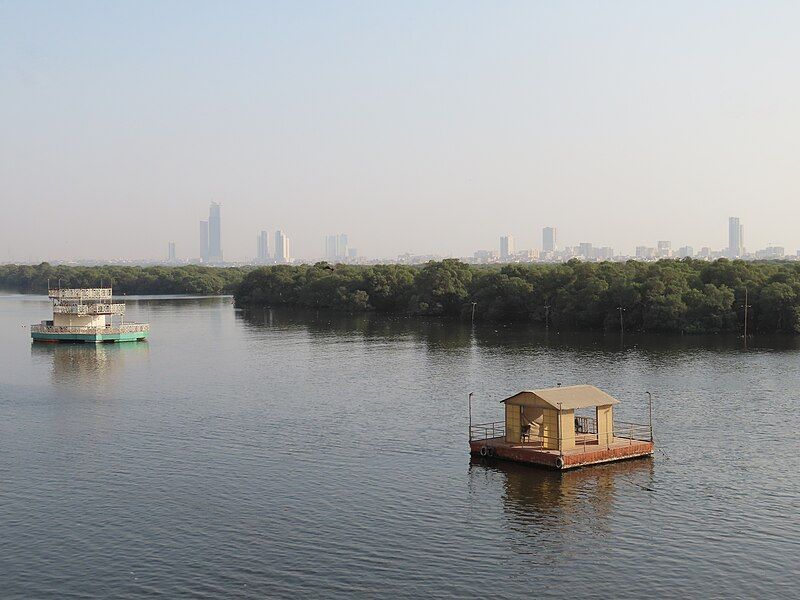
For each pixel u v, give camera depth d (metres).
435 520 71.38
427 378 147.75
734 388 134.25
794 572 60.47
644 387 135.62
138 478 84.25
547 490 78.88
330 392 134.00
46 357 186.00
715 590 57.81
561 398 88.25
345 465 88.38
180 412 118.19
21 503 76.44
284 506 75.19
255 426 108.06
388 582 59.25
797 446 95.25
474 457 90.44
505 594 57.34
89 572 61.16
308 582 59.28
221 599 56.75
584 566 61.91
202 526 70.19
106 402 126.94
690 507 74.19
